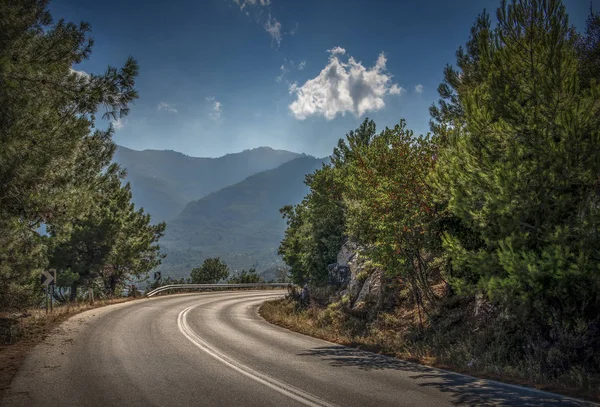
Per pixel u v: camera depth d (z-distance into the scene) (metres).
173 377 8.60
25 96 9.76
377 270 22.11
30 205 11.55
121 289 44.75
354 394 7.27
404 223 13.98
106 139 13.95
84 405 6.82
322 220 35.00
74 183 12.73
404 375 8.78
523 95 9.48
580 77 12.17
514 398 6.88
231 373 8.94
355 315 19.33
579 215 8.70
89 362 10.12
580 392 7.14
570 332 8.87
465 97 10.86
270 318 22.33
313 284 35.69
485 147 10.07
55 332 15.05
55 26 10.93
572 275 8.17
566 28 9.67
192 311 24.44
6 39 9.52
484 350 10.63
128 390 7.65
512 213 9.12
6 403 6.95
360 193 16.27
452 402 6.71
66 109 11.49
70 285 36.25
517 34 10.12
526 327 10.16
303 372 9.03
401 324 15.94
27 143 9.94
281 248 45.12
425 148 14.45
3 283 16.25
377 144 15.16
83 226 36.16
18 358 10.69
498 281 9.21
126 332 15.23
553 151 8.62
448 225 13.90
